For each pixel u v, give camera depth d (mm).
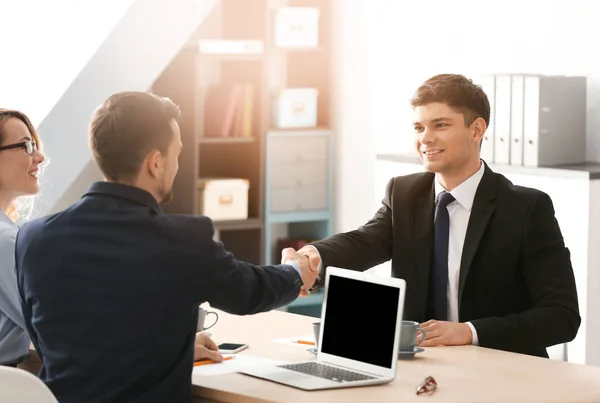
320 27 7152
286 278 2799
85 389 2504
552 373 2855
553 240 3383
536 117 5348
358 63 6910
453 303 3455
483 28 6094
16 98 5676
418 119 3434
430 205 3549
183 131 6590
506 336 3211
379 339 2789
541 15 5770
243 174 6969
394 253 3590
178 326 2531
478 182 3451
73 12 5770
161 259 2494
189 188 6613
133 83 5680
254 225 6832
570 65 5641
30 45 5832
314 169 7047
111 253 2510
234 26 6910
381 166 6352
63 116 5512
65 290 2527
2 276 3051
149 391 2514
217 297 2574
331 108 7152
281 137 6902
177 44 5785
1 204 3393
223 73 6984
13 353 3168
